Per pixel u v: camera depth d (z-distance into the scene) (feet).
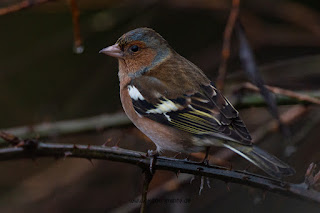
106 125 32.42
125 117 32.48
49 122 32.48
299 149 33.35
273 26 41.91
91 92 41.98
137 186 36.94
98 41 44.09
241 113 37.37
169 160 21.91
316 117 33.88
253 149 21.86
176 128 24.80
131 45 27.63
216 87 26.35
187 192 28.96
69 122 32.58
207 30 43.01
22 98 44.21
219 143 23.21
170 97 25.30
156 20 43.06
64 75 44.75
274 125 32.19
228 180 21.02
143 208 21.07
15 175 39.47
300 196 19.76
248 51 26.04
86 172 37.37
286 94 29.40
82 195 37.37
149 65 27.37
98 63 44.39
